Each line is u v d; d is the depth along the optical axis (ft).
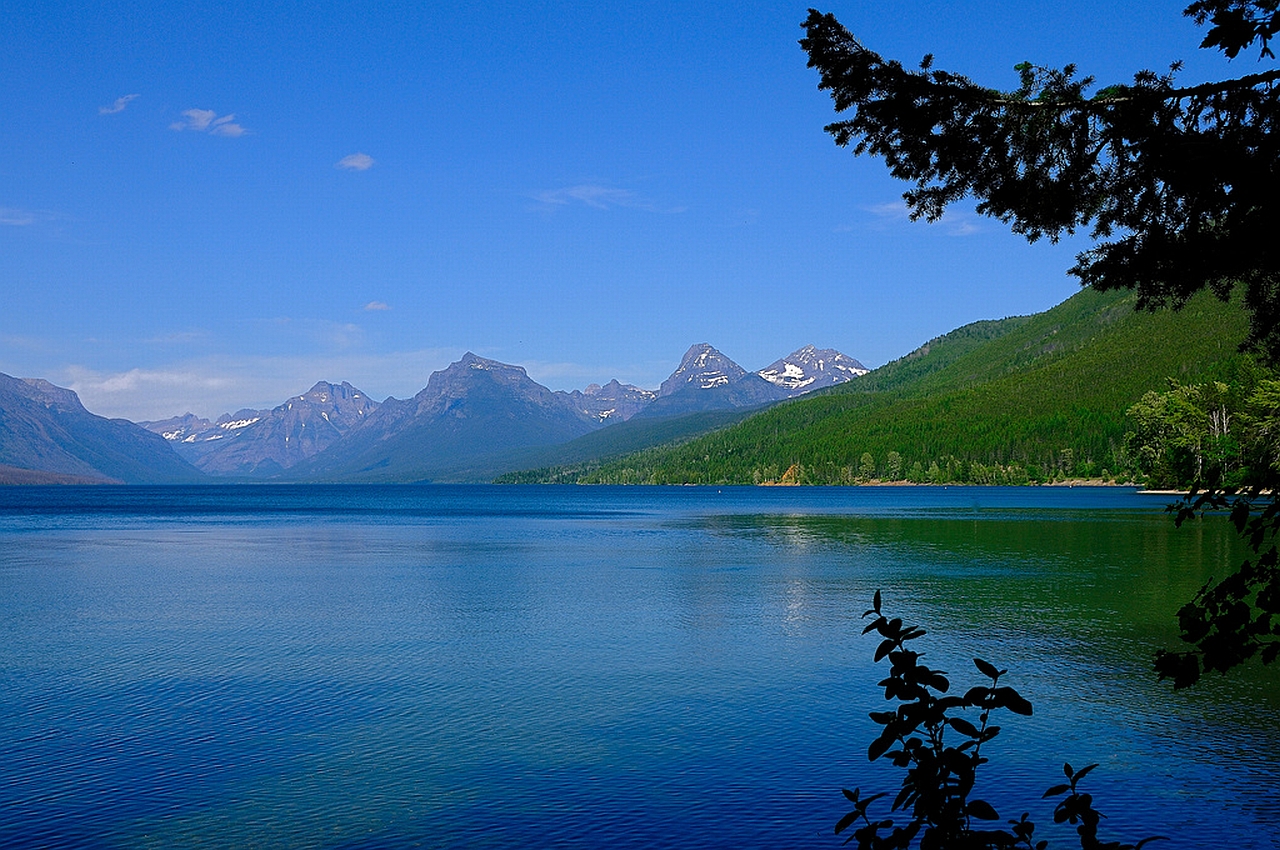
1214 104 26.61
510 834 51.62
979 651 98.07
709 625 118.32
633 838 51.11
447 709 77.30
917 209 30.63
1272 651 24.30
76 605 139.54
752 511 505.25
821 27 28.35
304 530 351.05
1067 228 29.55
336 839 50.93
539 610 132.36
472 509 591.78
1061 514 408.46
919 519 385.29
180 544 272.92
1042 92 28.02
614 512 521.24
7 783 59.67
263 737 69.51
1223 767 61.46
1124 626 112.57
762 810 54.90
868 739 68.33
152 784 59.62
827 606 133.80
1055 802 55.98
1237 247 25.91
